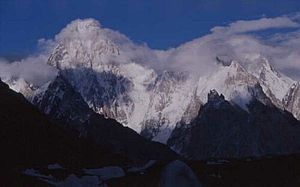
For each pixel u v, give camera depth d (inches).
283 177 6299.2
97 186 4667.8
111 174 7815.0
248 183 6186.0
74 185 4557.1
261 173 6624.0
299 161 7062.0
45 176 6830.7
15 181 5689.0
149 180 6752.0
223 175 6796.3
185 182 2866.6
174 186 2847.0
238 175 6692.9
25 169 7637.8
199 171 7185.0
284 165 6909.5
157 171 7519.7
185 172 2886.3
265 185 5994.1
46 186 5403.5
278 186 5905.5
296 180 6077.8
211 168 7367.1
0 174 5871.1
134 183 6560.0
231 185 6166.3
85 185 4618.6
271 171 6658.5
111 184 6456.7
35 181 5807.1
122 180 6825.8
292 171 6540.4
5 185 5457.7
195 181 2881.4
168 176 2866.6
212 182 6373.0
